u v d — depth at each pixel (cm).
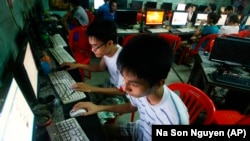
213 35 334
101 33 128
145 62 64
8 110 61
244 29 482
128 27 412
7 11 128
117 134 122
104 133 95
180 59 389
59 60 184
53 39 246
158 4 682
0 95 59
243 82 182
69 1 414
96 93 148
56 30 304
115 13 393
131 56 65
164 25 457
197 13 473
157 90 79
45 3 485
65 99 120
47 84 138
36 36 194
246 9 701
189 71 365
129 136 122
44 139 88
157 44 68
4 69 102
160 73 67
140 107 101
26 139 71
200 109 119
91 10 538
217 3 766
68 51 216
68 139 88
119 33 364
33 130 80
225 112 175
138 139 118
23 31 143
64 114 108
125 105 126
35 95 100
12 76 74
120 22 399
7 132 57
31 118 83
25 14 196
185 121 81
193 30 441
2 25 112
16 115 67
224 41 193
